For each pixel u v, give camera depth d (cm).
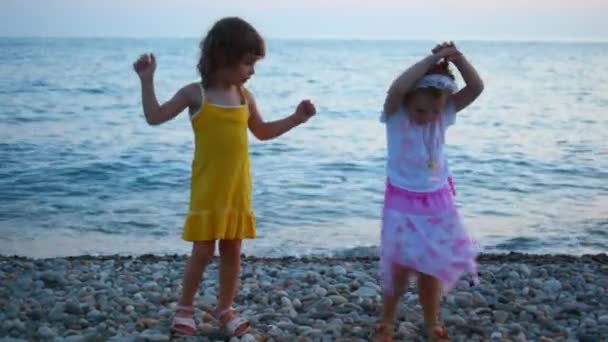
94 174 1507
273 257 899
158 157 1709
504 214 1205
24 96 3409
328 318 540
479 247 978
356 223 1129
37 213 1183
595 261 833
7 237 1041
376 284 646
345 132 2248
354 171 1573
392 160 454
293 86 4516
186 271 475
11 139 1978
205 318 520
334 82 4919
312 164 1653
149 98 443
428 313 470
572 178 1535
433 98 439
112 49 13912
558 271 705
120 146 1872
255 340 476
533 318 541
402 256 442
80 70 5906
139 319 523
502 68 7550
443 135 456
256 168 1588
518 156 1822
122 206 1236
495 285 636
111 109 2877
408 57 10850
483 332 502
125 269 734
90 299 579
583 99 3719
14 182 1421
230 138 454
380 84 4753
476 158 1784
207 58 452
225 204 456
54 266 737
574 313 553
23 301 569
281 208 1217
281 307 566
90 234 1062
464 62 449
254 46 452
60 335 494
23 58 8350
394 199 450
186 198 1302
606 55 13175
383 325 470
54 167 1572
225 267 480
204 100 451
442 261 438
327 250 971
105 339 484
